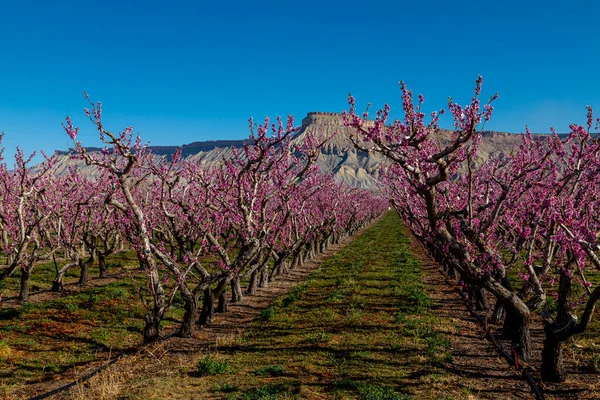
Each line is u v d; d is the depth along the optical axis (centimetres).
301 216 2856
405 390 969
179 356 1262
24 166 1734
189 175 1784
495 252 1205
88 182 2545
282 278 2708
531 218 1288
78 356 1295
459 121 934
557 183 1140
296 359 1195
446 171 995
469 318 1627
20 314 1745
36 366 1207
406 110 947
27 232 1703
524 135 1428
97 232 2425
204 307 1656
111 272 2817
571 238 982
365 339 1369
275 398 898
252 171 1593
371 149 973
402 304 1830
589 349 1227
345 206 4331
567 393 948
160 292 1377
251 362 1181
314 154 1788
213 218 1709
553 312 1645
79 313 1769
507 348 1262
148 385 1000
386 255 3550
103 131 1193
